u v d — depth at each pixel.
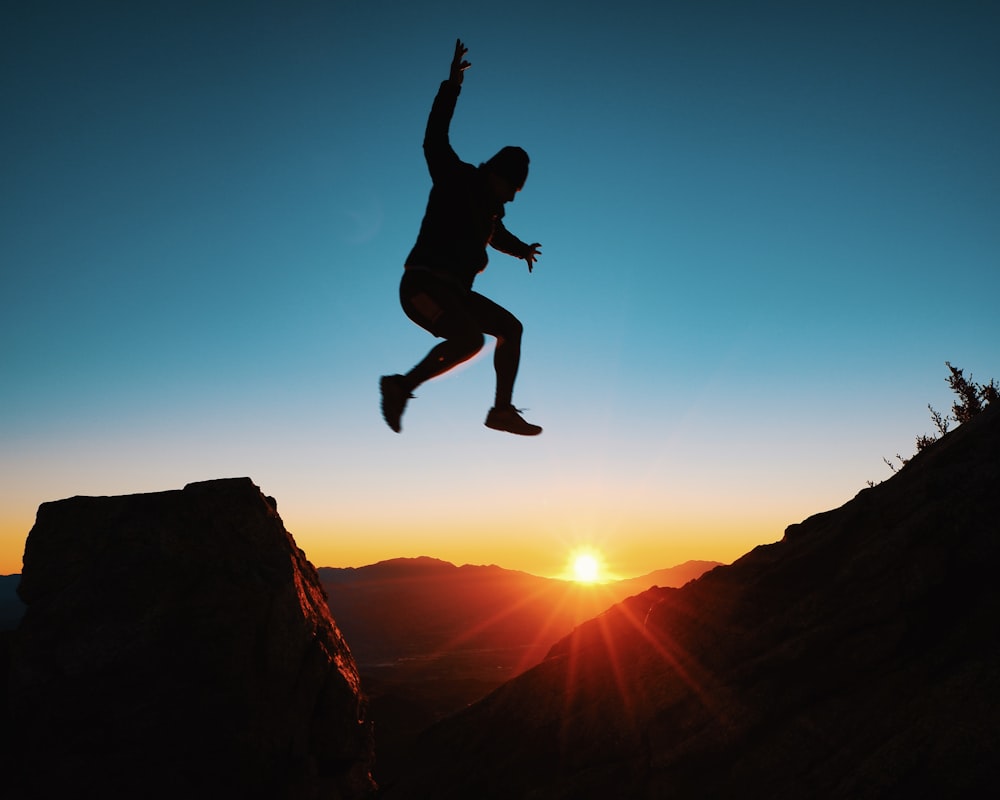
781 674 6.09
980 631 5.46
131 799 6.29
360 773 8.04
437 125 3.70
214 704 6.83
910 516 6.25
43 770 6.32
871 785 4.95
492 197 3.67
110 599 7.14
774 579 6.95
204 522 7.72
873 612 5.87
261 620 7.33
